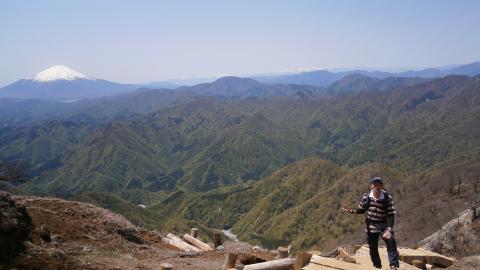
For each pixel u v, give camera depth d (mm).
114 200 110688
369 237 9250
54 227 14289
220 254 16109
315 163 167625
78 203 17844
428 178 102062
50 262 11062
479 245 26594
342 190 124312
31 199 16906
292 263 11875
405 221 61406
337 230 102812
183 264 13828
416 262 11688
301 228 117188
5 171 18266
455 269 9273
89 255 12812
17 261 10539
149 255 14852
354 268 9078
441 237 29703
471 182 69125
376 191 9141
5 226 11203
